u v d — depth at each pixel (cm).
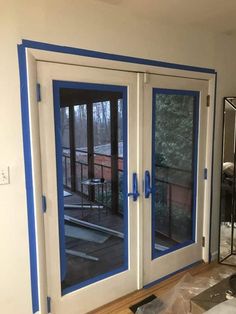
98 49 203
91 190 222
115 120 223
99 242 232
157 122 247
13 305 192
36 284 198
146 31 225
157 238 263
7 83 173
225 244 301
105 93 215
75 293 217
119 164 231
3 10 167
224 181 295
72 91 199
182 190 278
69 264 218
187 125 270
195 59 258
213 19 233
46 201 196
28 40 175
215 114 281
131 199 237
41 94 185
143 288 253
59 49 187
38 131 185
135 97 228
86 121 210
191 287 223
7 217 183
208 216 290
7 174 179
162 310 208
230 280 155
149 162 244
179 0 195
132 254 244
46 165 193
